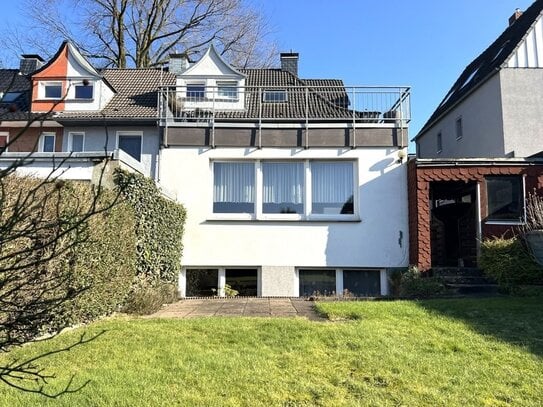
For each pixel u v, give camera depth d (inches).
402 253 514.3
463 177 490.3
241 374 193.3
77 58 732.0
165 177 533.6
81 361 206.4
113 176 360.8
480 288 438.0
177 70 860.0
